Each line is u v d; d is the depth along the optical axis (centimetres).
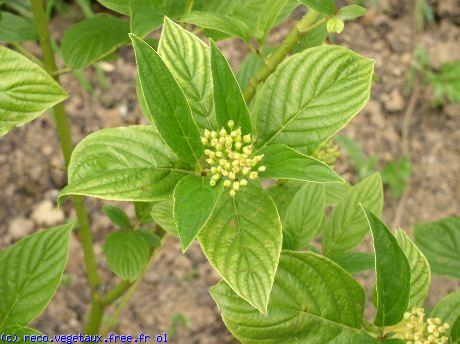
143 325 70
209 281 73
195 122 23
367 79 25
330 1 26
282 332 25
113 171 23
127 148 23
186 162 23
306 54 25
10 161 75
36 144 76
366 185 33
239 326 25
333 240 33
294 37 28
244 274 22
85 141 23
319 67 25
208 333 71
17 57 24
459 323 24
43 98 25
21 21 40
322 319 25
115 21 37
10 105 24
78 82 79
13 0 42
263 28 28
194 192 22
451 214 78
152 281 72
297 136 25
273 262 22
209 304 72
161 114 22
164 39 25
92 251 47
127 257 39
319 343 25
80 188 22
